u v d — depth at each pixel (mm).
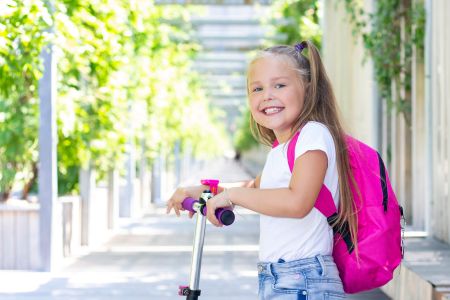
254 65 2588
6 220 8211
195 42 18406
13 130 9023
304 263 2480
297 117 2572
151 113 14734
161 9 13867
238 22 17859
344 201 2500
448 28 6910
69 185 11016
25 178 9930
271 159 2609
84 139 9250
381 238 2494
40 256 8070
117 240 11172
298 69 2562
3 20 5562
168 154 21781
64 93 8641
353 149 2541
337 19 11836
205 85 30062
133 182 14828
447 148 6965
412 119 8602
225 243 10891
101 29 7449
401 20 8891
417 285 4855
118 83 9328
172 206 2742
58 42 6512
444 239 6996
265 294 2525
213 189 2578
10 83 6535
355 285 2533
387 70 8891
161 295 6793
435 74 7340
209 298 6625
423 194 8430
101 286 7242
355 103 10703
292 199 2391
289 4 15203
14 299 6586
